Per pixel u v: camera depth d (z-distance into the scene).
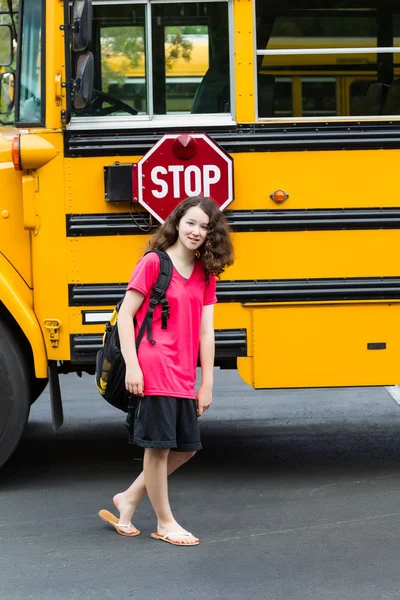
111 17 6.27
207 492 6.43
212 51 6.31
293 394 10.21
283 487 6.54
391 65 6.34
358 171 6.34
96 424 8.86
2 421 6.32
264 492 6.41
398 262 6.40
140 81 6.30
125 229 6.29
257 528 5.62
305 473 6.91
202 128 6.29
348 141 6.32
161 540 5.39
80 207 6.29
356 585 4.70
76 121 6.29
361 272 6.38
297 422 8.78
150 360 5.07
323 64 6.32
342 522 5.72
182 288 5.12
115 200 6.23
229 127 6.29
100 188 6.29
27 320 6.23
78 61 6.02
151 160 6.23
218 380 11.20
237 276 6.34
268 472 6.96
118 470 7.08
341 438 8.08
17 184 6.34
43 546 5.35
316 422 8.77
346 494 6.34
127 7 6.27
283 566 4.98
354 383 6.43
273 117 6.33
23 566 5.04
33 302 6.35
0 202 6.32
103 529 5.64
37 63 6.23
